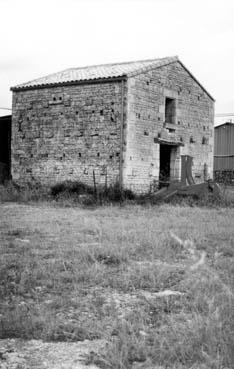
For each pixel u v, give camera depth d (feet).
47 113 77.66
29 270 24.81
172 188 69.72
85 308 19.01
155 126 75.10
